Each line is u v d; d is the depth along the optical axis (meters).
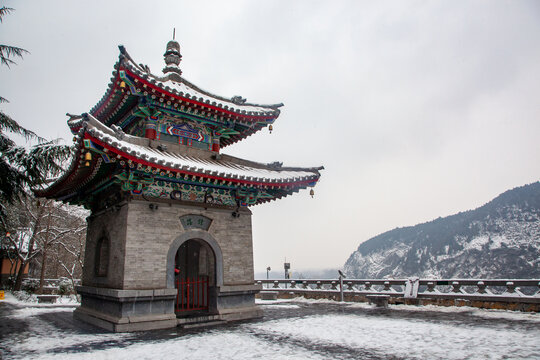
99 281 17.22
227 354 11.09
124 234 15.37
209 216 17.91
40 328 15.76
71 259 48.22
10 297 33.88
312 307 23.14
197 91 20.84
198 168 15.98
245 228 19.17
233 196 19.17
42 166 25.62
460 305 20.84
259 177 18.25
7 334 14.45
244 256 18.78
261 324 16.36
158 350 11.62
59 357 10.84
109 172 16.42
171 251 16.28
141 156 14.31
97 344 12.48
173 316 15.70
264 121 21.11
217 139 20.50
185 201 17.42
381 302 22.08
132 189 15.74
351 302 25.55
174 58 21.92
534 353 10.47
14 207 37.84
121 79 16.08
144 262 15.41
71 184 18.06
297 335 13.84
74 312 19.27
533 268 142.00
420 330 14.41
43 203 38.09
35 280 41.72
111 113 19.95
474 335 13.14
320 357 10.60
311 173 20.52
